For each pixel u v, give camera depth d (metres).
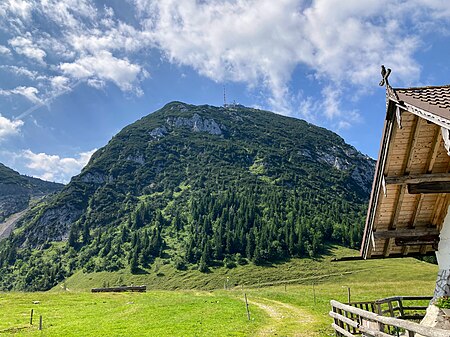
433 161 13.91
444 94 11.34
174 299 50.47
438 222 16.36
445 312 14.96
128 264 190.38
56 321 36.59
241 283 147.00
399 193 15.40
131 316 37.72
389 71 12.52
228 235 186.75
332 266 151.62
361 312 15.16
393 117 13.02
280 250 173.38
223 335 26.92
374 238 16.17
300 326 29.47
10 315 40.28
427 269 131.12
